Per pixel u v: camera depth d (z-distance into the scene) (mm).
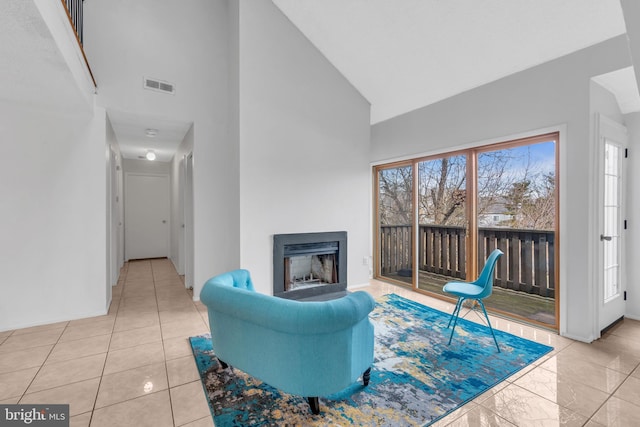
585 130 2488
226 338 1874
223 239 3873
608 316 2779
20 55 1923
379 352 2363
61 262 3000
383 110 4289
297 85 3766
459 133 3443
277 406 1718
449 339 2604
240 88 3367
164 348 2424
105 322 2975
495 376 2027
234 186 3555
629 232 3035
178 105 3559
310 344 1545
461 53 2979
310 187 3869
